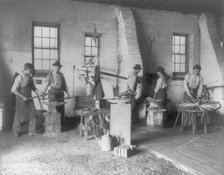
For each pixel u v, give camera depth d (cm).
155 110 835
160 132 763
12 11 890
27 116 720
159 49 1070
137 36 1030
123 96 691
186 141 641
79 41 964
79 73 962
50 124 748
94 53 998
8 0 882
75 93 962
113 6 996
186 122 783
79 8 960
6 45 888
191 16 1121
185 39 1145
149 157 536
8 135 730
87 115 678
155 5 998
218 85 1056
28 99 715
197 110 709
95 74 853
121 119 604
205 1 965
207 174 427
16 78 713
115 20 1002
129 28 957
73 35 957
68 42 953
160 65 1073
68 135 727
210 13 1113
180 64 1138
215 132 754
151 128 823
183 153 541
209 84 1101
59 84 820
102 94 848
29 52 912
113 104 613
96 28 982
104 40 995
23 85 719
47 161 514
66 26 949
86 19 970
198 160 495
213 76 1080
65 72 954
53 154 558
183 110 731
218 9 1062
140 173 453
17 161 514
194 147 585
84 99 816
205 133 734
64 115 917
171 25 1088
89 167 481
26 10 904
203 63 1126
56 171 462
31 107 730
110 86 1003
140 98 948
